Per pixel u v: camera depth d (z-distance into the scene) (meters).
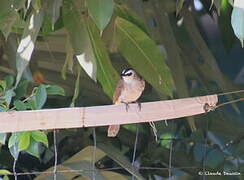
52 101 9.05
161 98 8.28
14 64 7.98
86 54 6.54
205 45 9.26
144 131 9.51
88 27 7.07
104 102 9.06
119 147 9.29
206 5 10.55
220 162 9.12
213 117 9.34
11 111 6.37
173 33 9.47
